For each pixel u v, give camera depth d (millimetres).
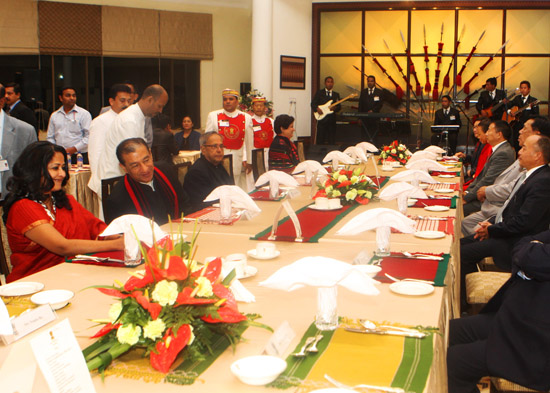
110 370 1544
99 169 5137
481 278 3729
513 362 2291
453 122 12016
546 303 2322
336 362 1573
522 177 4246
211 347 1677
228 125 6984
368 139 12078
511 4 12375
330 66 13023
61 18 9844
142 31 10734
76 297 2174
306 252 2832
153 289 1590
